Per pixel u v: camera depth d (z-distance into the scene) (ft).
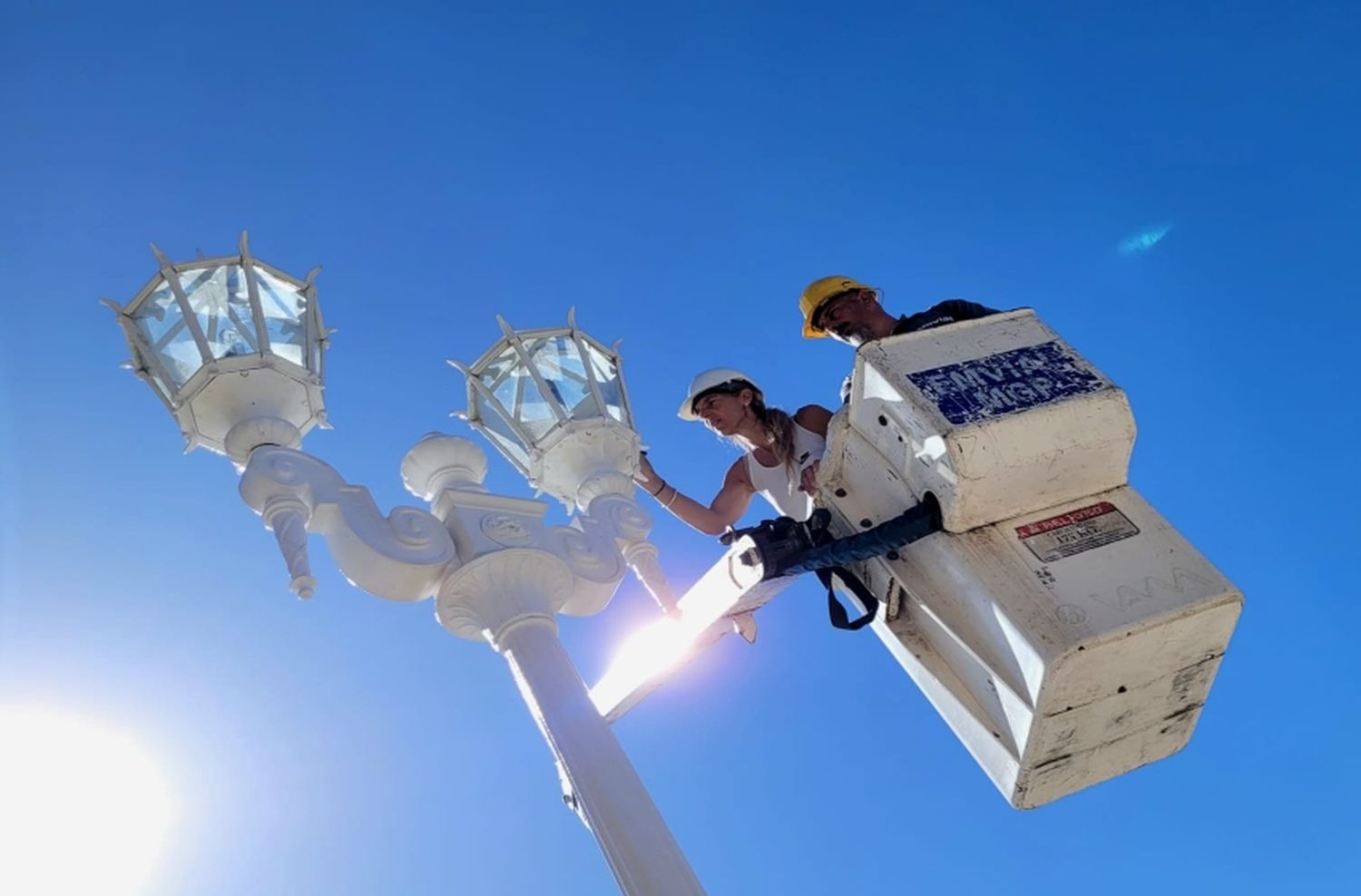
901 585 10.46
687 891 8.71
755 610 11.28
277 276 11.52
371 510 10.43
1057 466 9.56
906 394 9.62
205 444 11.05
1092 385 9.67
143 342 11.03
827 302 12.64
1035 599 9.27
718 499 13.37
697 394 12.76
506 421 12.01
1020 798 10.06
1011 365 9.88
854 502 10.75
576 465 11.92
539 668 10.02
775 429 12.55
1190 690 9.77
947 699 10.82
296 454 10.44
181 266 11.18
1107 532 9.73
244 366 10.82
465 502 10.84
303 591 9.61
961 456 9.25
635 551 11.43
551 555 10.61
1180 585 9.33
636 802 9.17
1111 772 10.23
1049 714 9.34
